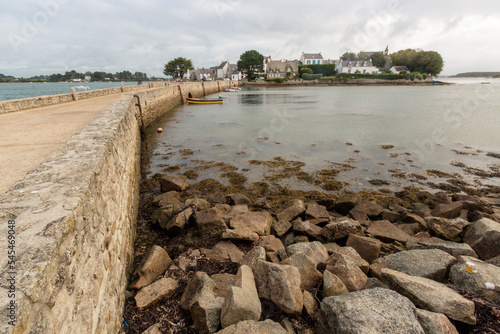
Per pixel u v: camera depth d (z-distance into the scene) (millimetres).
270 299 3523
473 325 3068
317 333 3203
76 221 2256
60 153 3795
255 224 6086
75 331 2062
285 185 9758
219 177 10523
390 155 13320
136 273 4430
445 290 3441
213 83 62594
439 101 37688
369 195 8875
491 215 6672
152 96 23312
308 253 4688
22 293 1415
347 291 3697
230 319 3107
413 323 2766
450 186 9633
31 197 2426
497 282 3529
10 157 5281
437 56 86812
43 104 14164
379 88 72062
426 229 6445
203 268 4645
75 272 2139
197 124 22359
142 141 16750
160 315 3613
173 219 6316
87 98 18641
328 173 10891
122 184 5539
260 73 97438
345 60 99000
